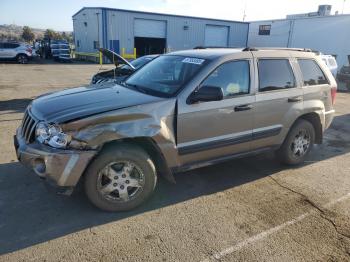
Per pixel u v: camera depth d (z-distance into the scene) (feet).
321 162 17.75
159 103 11.66
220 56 13.29
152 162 11.91
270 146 15.37
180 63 13.99
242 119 13.75
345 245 10.30
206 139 12.94
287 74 15.34
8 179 13.98
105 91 13.37
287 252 9.86
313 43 89.25
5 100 32.91
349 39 79.20
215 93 12.07
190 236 10.50
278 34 103.19
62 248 9.70
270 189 14.15
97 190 11.22
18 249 9.57
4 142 18.85
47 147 10.52
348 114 32.24
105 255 9.45
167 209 12.14
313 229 11.13
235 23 121.60
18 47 87.35
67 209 11.82
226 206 12.53
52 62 98.02
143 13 106.32
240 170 16.16
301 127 16.38
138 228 10.85
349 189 14.40
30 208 11.80
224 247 10.00
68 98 12.50
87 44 118.32
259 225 11.27
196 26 116.26
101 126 10.58
